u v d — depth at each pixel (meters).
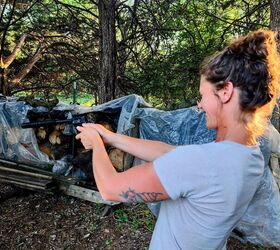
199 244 0.82
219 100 0.81
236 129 0.80
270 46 0.79
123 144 1.10
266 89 0.77
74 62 7.77
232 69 0.77
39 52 7.08
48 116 3.21
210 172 0.77
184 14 6.45
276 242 2.74
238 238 2.86
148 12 6.86
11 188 3.55
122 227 2.99
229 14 6.83
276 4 3.37
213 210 0.78
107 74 5.43
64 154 3.36
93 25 7.16
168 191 0.79
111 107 3.10
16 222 3.05
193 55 6.02
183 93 6.03
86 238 2.88
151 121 3.04
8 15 7.05
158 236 0.90
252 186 0.81
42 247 2.79
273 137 2.47
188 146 0.81
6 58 6.59
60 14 7.41
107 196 0.86
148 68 6.42
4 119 3.32
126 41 7.01
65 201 3.33
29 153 3.37
